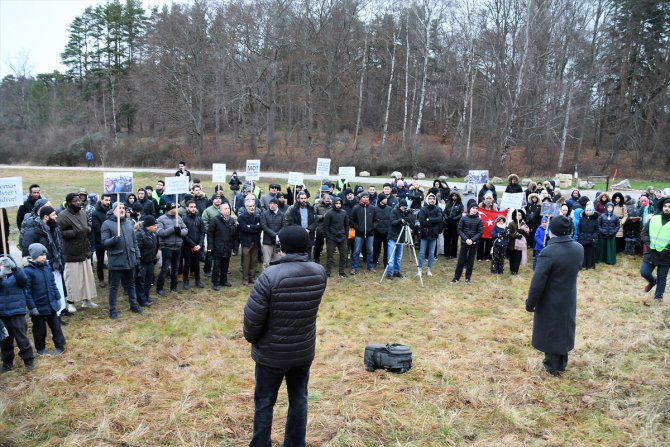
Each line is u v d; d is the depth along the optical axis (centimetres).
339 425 483
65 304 796
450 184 3056
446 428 476
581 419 500
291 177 1339
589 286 1032
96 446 449
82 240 830
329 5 3912
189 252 978
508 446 447
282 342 386
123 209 801
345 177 1590
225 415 502
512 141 3638
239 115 4688
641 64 3972
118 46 6038
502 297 959
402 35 4488
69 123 5547
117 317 810
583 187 2936
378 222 1157
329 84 3981
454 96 4400
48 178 3647
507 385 571
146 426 483
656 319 800
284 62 4247
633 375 591
